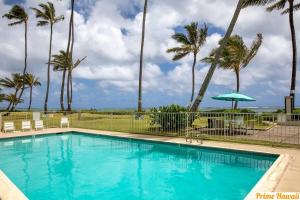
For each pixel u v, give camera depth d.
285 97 18.55
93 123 19.69
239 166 8.18
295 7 20.72
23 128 15.74
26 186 6.52
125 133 14.19
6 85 51.12
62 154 10.32
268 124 16.77
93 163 8.88
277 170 6.23
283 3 20.67
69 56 33.06
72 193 6.02
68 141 13.29
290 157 7.75
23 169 8.13
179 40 33.38
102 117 23.66
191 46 33.59
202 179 6.98
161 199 5.64
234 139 11.12
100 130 15.63
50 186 6.52
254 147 9.58
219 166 8.25
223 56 28.83
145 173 7.62
